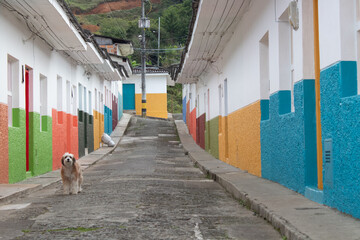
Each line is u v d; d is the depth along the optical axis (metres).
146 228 6.49
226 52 17.92
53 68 17.05
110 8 79.06
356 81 6.54
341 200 6.61
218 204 8.98
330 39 6.93
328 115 7.02
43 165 15.51
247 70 13.59
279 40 10.05
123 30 64.38
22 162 13.08
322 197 7.45
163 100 48.12
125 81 49.25
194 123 31.48
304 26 8.29
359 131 5.92
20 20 12.95
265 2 11.16
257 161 12.48
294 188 9.08
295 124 8.84
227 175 12.84
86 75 23.78
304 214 6.64
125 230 6.34
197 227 6.63
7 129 11.73
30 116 14.39
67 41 15.99
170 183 12.19
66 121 19.33
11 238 5.99
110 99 34.56
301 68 8.36
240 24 14.63
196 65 22.73
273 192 9.06
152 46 64.38
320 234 5.37
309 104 8.27
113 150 26.33
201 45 18.09
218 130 20.36
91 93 25.33
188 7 69.00
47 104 16.11
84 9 78.50
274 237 6.04
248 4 12.95
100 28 70.00
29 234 6.21
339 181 6.65
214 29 15.66
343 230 5.54
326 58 7.11
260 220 7.21
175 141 30.66
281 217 6.50
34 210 8.23
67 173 10.45
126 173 14.70
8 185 11.27
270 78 10.87
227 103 18.02
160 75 48.16
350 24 6.56
